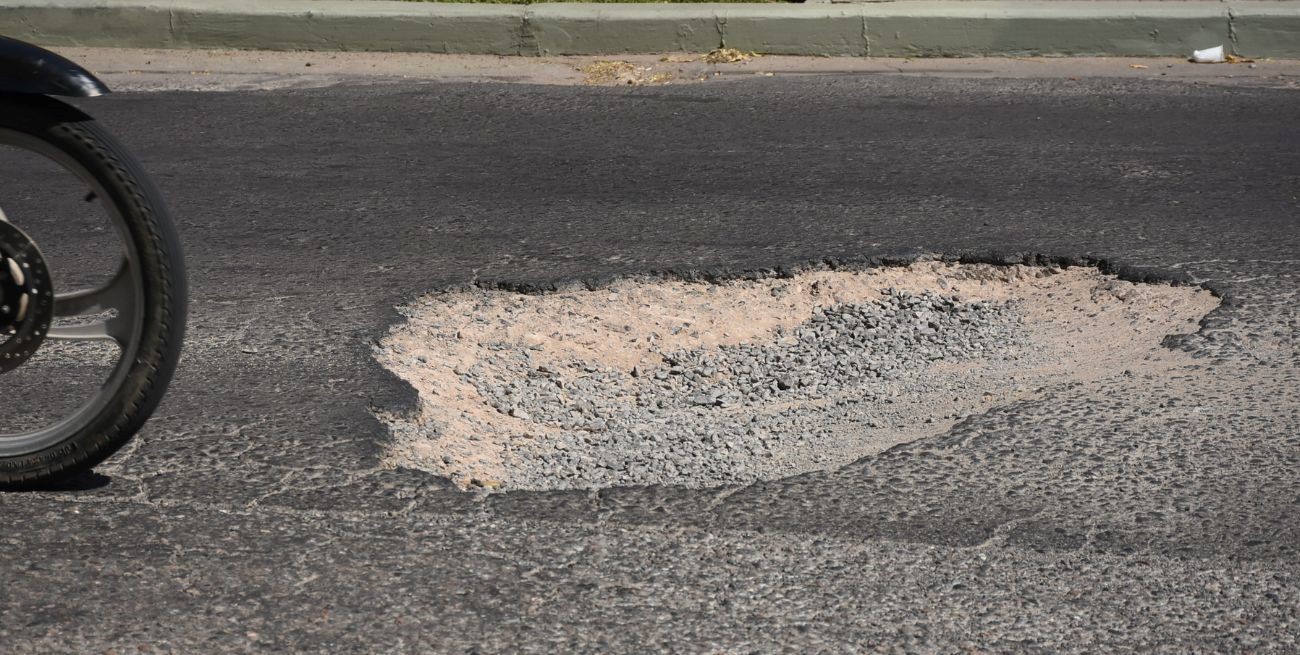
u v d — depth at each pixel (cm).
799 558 309
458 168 695
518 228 591
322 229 588
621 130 777
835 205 624
